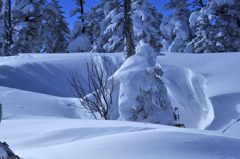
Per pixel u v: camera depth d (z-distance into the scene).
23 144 6.05
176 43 33.31
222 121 12.24
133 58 11.97
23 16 34.94
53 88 18.41
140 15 21.47
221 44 30.25
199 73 16.11
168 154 4.40
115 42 25.00
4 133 6.93
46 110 12.85
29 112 12.37
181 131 5.63
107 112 11.98
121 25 22.67
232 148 4.77
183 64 18.47
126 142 4.83
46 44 35.84
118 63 18.17
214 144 4.84
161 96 11.41
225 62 17.91
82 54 22.58
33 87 18.23
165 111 11.38
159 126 7.14
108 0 27.95
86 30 36.72
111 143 4.84
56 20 36.91
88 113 12.78
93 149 4.64
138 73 11.53
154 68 11.52
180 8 34.53
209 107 13.33
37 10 35.06
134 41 20.52
